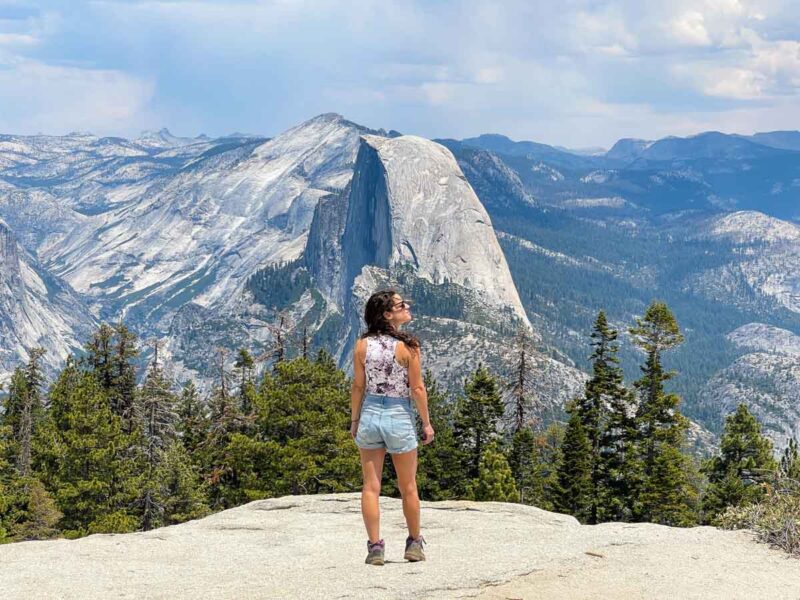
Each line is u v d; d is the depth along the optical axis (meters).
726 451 51.34
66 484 43.44
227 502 51.75
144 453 51.53
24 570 8.63
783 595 7.50
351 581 7.62
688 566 8.28
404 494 8.38
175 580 8.20
